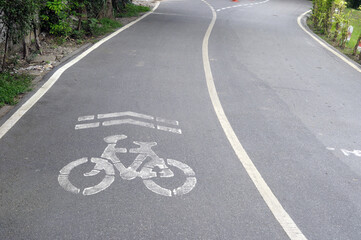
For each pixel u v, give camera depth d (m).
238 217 4.22
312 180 5.19
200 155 5.58
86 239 3.67
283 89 9.20
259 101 8.20
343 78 10.68
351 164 5.76
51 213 4.02
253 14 24.09
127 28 15.32
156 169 5.06
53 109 6.80
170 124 6.59
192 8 24.83
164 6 24.77
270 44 14.60
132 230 3.84
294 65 11.70
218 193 4.66
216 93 8.46
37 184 4.52
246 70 10.63
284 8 29.91
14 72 8.81
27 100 7.13
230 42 14.28
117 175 4.83
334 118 7.58
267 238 3.92
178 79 9.22
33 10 9.00
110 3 16.27
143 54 11.35
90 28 13.30
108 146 5.57
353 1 33.84
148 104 7.41
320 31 18.77
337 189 5.02
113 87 8.23
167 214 4.15
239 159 5.58
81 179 4.68
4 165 4.88
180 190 4.64
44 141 5.59
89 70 9.32
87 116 6.61
